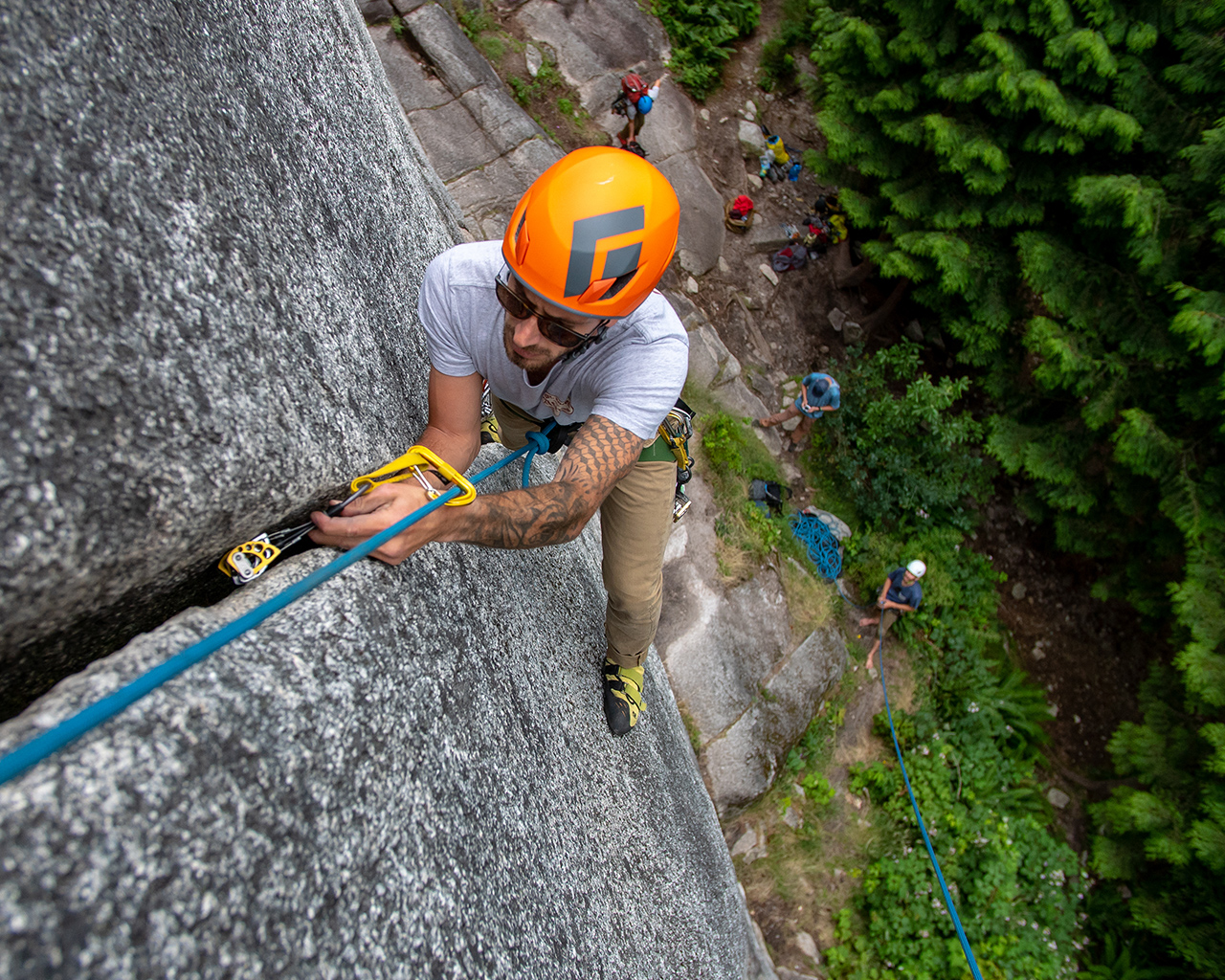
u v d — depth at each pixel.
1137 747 7.43
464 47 6.68
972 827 6.42
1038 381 7.46
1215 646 6.55
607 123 7.83
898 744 6.54
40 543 0.62
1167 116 6.48
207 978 0.62
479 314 1.41
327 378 1.13
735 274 8.12
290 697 0.83
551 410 1.73
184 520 0.77
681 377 1.53
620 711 2.07
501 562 1.73
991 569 8.39
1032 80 6.25
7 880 0.51
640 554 1.87
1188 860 6.58
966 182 6.84
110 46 0.82
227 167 1.01
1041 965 6.03
